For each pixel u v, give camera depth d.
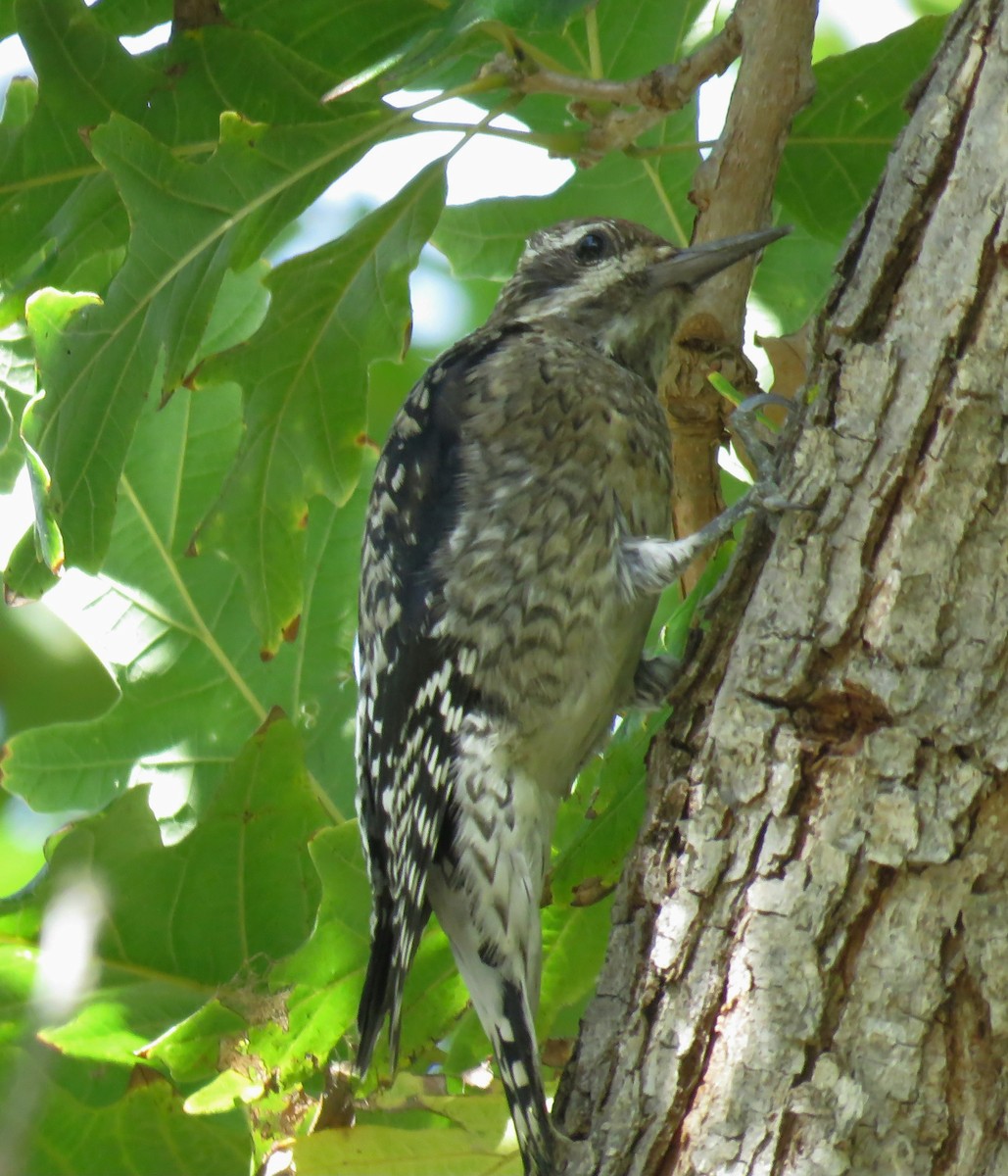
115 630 9.56
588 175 10.32
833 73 8.73
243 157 8.04
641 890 6.18
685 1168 5.62
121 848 7.72
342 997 7.44
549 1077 7.68
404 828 7.90
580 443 7.97
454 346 9.16
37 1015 6.62
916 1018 5.39
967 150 5.86
